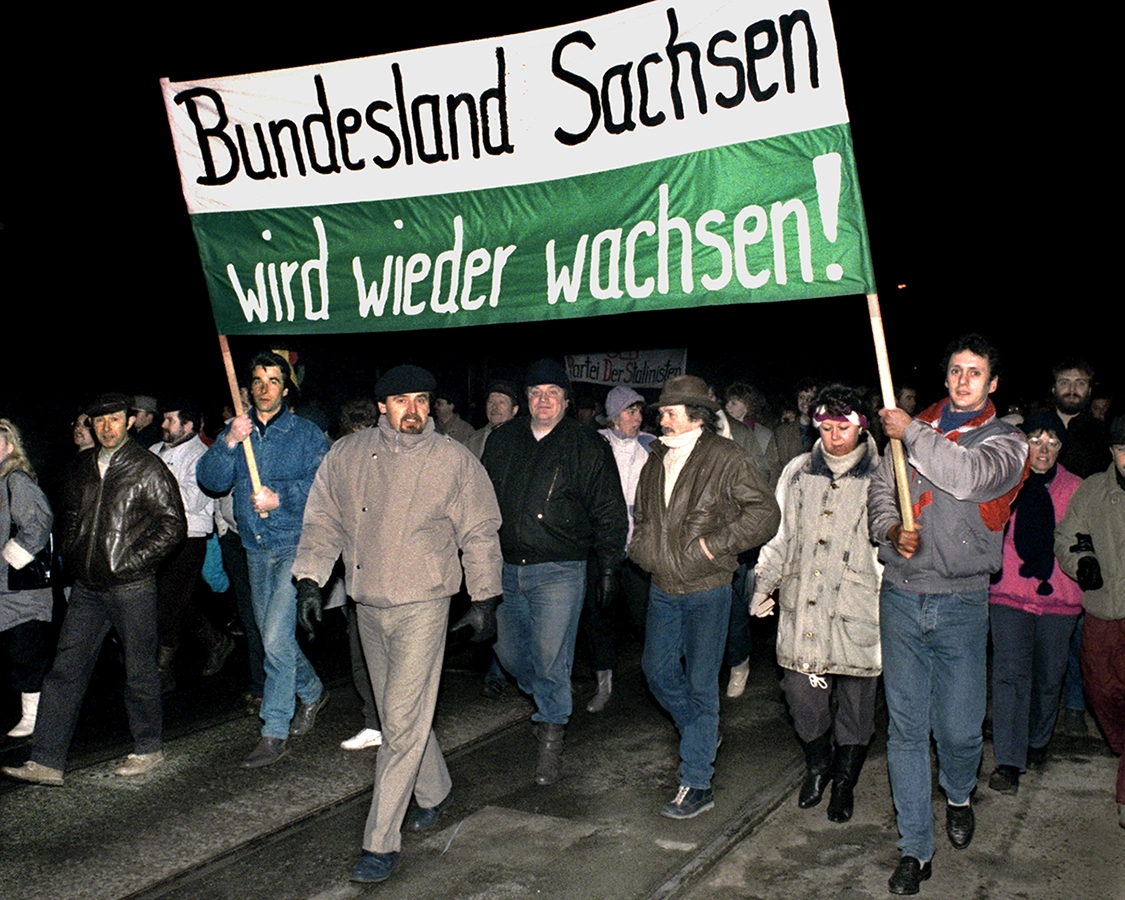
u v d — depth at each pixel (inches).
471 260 195.5
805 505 183.5
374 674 172.1
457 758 217.8
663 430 187.9
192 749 223.5
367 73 197.9
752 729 236.4
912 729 158.7
